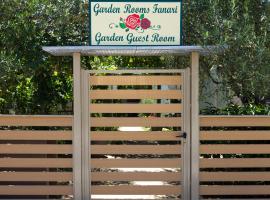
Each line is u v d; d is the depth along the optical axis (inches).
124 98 186.4
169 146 186.7
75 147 185.3
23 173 187.9
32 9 215.9
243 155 190.2
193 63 183.5
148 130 201.3
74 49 178.1
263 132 186.4
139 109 186.9
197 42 205.0
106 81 186.5
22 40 213.8
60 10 220.5
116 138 187.0
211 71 228.1
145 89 186.9
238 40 185.0
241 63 189.0
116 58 263.1
